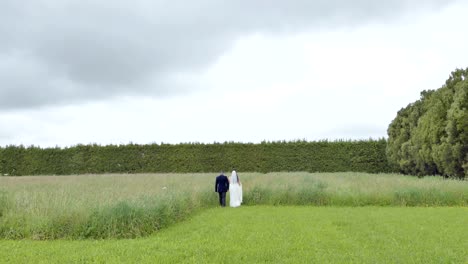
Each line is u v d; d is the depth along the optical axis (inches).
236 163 1744.6
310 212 698.2
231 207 815.1
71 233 477.7
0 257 371.2
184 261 349.4
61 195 597.9
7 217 499.8
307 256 364.2
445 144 1152.8
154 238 463.5
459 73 1290.6
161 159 1769.2
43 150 1787.6
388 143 1684.3
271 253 376.2
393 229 508.1
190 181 1056.8
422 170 1386.6
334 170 1733.5
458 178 1077.8
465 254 373.4
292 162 1733.5
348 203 813.9
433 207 770.8
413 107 1577.3
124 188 807.1
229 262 345.1
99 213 491.8
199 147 1759.4
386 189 834.2
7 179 1157.1
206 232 502.3
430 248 396.5
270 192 866.1
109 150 1785.2
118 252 386.6
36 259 365.1
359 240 440.8
